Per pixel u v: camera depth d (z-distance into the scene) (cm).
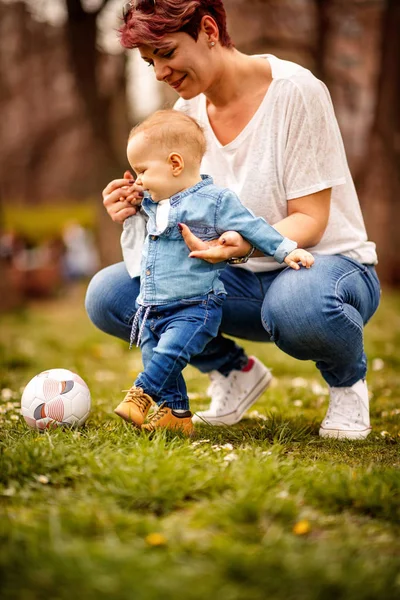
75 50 1798
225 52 466
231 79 471
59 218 3048
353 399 483
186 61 444
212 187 447
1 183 3100
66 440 423
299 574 271
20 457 380
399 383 720
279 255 443
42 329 1372
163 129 446
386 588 266
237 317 511
